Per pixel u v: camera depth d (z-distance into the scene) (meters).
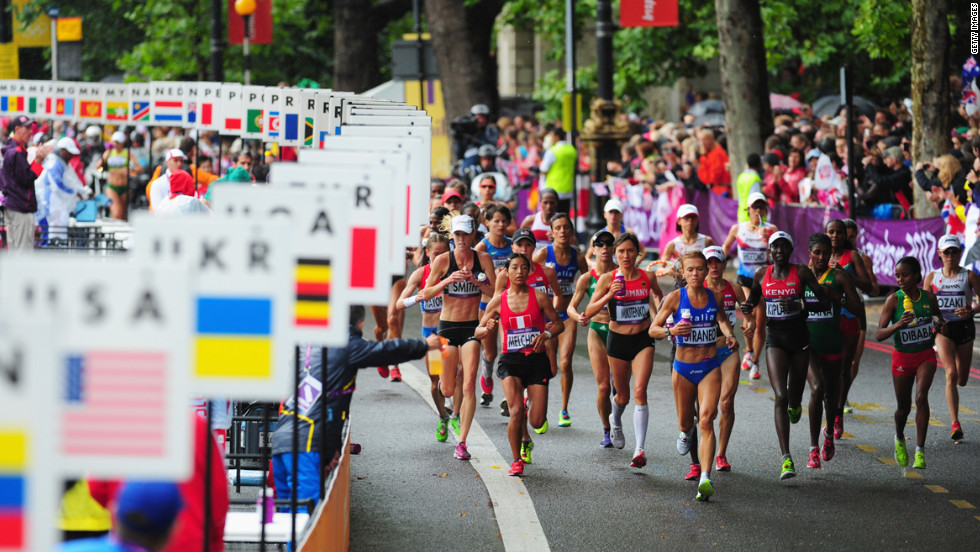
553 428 39.72
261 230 13.84
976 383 46.69
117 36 159.00
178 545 16.08
